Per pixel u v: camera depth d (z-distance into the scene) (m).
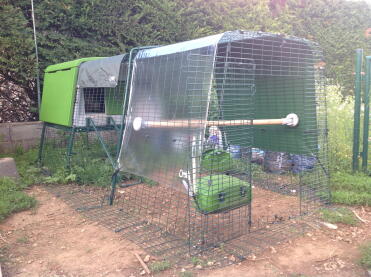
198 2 7.67
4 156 6.08
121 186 4.96
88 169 5.18
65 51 6.50
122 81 4.74
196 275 2.75
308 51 4.10
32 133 6.52
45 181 5.00
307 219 3.81
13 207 4.01
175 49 3.38
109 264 2.93
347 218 3.70
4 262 2.97
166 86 3.42
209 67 2.92
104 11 6.68
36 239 3.40
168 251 3.13
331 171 4.98
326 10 9.73
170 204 4.32
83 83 4.70
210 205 3.06
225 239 3.35
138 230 3.58
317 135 4.34
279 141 4.75
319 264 2.91
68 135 5.95
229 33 3.04
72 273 2.81
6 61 5.90
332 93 7.19
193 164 2.98
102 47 6.78
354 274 2.76
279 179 5.20
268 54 4.07
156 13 7.18
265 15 8.75
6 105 6.50
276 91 4.63
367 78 5.00
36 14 6.23
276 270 2.83
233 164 3.50
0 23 5.83
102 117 5.07
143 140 3.69
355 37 10.11
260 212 4.04
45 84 5.82
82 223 3.77
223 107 3.78
